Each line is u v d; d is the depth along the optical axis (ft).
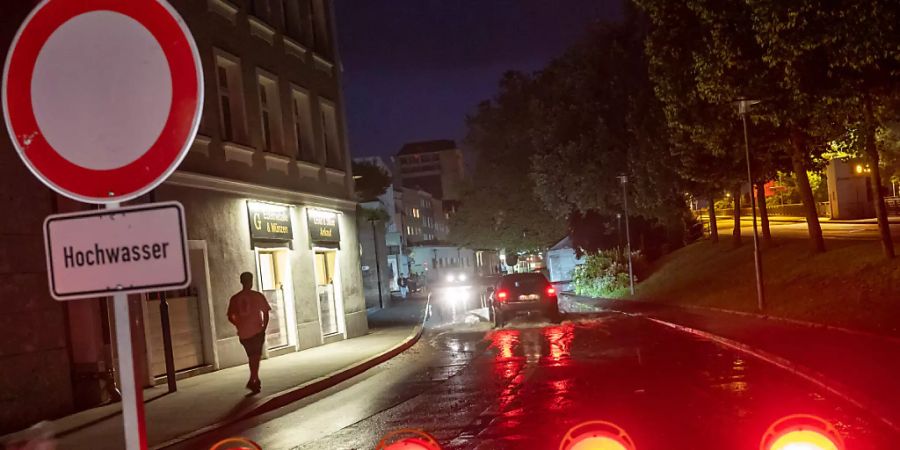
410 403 39.14
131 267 10.13
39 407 39.04
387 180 262.06
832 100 49.37
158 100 10.16
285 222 68.39
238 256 60.23
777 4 42.88
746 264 98.17
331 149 82.79
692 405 33.63
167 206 10.05
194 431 34.83
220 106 59.41
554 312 83.20
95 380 42.60
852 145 62.03
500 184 195.83
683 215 135.64
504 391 40.60
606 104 124.16
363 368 55.67
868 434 27.27
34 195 40.29
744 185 116.47
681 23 60.90
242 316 44.55
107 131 10.25
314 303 72.49
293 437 32.83
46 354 39.86
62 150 10.34
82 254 10.22
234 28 62.64
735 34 52.85
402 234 285.84
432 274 318.04
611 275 131.23
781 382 38.58
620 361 49.55
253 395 43.47
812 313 61.00
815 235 82.69
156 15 10.18
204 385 48.49
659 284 115.65
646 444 26.53
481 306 135.23
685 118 69.10
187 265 9.98
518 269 320.50
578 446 11.78
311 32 79.15
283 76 71.41
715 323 67.00
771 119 56.59
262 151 65.62
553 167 133.39
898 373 36.27
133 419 9.99
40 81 10.40
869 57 42.93
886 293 57.16
